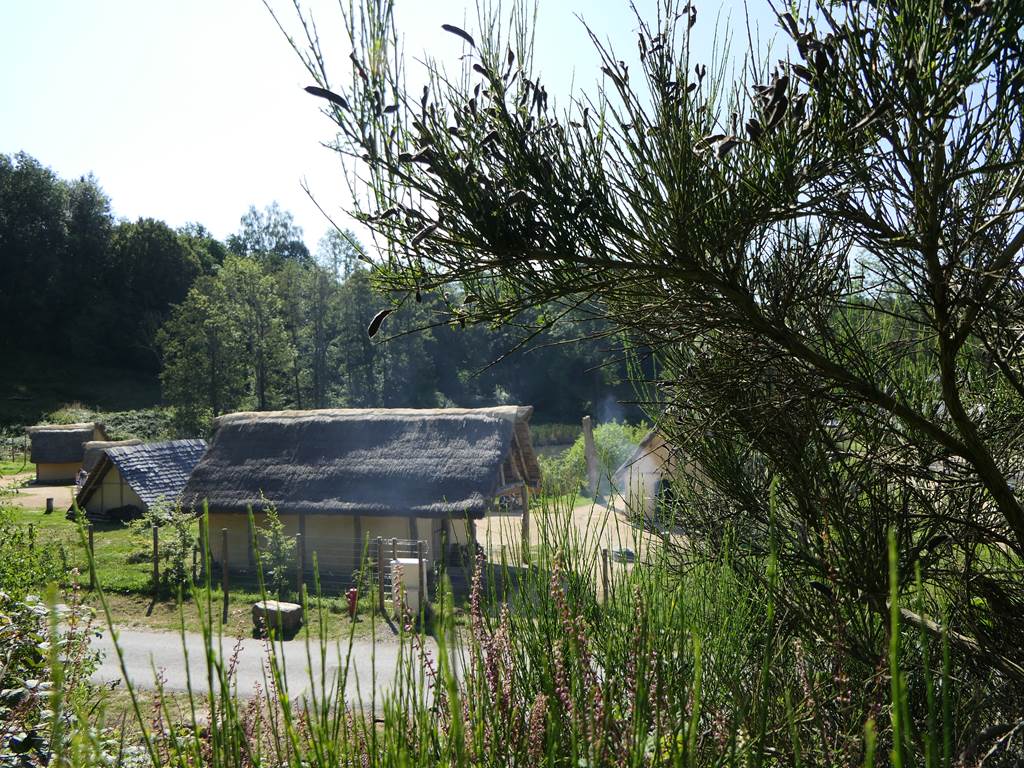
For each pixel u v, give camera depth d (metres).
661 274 2.29
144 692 9.42
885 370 2.78
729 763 1.49
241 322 51.25
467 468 19.83
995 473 2.41
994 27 1.92
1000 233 2.36
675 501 3.34
